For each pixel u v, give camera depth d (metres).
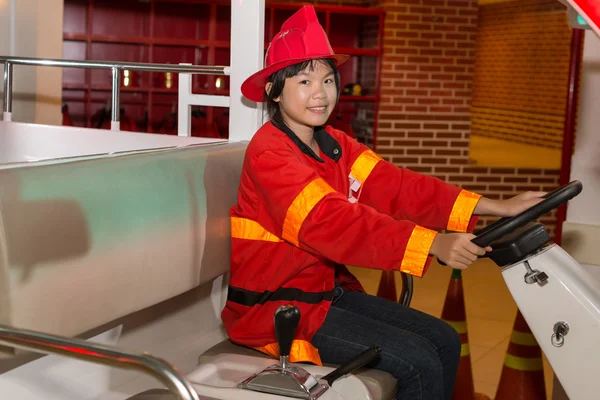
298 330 1.79
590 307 1.58
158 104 7.09
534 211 1.64
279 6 6.94
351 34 7.45
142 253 1.71
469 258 1.62
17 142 2.86
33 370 1.62
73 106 6.94
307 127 2.00
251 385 1.51
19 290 1.40
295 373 1.50
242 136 2.41
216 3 7.04
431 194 2.08
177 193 1.85
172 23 7.15
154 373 1.07
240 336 1.86
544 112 10.11
